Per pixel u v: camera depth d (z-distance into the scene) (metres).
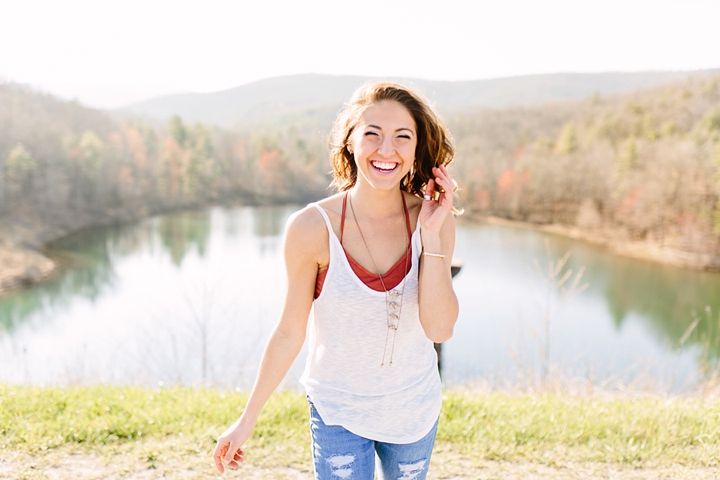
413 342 1.73
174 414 3.86
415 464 1.76
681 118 80.69
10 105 81.00
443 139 1.83
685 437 3.49
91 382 6.84
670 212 54.50
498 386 6.50
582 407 4.16
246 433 1.76
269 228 67.25
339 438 1.69
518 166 78.19
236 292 30.41
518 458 3.31
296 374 7.45
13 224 56.16
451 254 1.78
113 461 3.20
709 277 40.28
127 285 37.75
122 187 79.00
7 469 3.04
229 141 110.62
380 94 1.70
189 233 61.97
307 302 1.74
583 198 68.94
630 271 41.62
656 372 7.84
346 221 1.70
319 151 110.94
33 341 25.27
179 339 13.19
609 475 3.10
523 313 11.00
